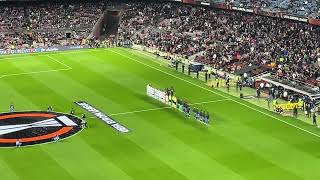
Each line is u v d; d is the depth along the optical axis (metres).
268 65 97.62
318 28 108.69
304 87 83.06
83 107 76.44
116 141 62.78
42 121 69.88
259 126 68.75
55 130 66.38
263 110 75.94
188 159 57.38
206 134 65.38
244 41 112.50
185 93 85.12
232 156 58.31
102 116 72.31
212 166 55.50
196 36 122.56
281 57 99.62
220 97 82.88
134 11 144.12
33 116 72.00
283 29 112.81
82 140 63.12
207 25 126.56
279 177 52.94
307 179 52.56
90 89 86.94
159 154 58.72
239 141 63.06
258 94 82.25
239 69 98.56
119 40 129.88
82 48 124.69
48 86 88.69
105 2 148.25
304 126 69.00
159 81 93.06
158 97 80.38
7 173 53.50
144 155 58.41
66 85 89.50
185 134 65.38
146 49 121.56
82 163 56.09
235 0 123.94
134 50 122.38
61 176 52.72
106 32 139.25
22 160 56.97
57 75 97.06
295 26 113.12
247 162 56.69
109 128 67.38
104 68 103.31
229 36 116.75
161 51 117.88
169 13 139.88
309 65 95.00
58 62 109.06
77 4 146.62
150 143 62.12
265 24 117.94
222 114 73.88
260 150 60.19
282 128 68.06
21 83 90.75
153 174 53.31
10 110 74.00
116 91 85.75
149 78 95.19
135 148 60.53
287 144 62.25
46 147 60.84
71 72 99.69
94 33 137.62
